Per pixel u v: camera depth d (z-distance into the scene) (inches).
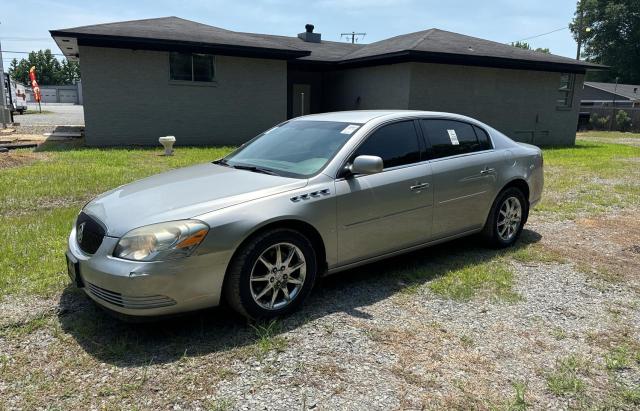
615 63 2349.9
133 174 350.3
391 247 160.9
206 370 110.7
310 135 167.0
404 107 625.3
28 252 180.1
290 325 132.5
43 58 3430.1
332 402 100.1
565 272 177.8
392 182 156.1
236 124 632.4
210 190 136.5
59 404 98.5
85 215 136.5
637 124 1205.1
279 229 130.9
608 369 114.5
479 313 142.5
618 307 148.7
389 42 774.5
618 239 221.3
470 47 661.9
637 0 2229.3
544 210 276.5
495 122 684.7
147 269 114.0
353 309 143.1
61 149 512.1
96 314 135.7
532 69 688.4
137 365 112.2
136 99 572.4
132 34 547.5
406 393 103.7
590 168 451.5
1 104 905.5
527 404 100.7
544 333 131.3
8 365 111.3
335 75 783.7
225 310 141.0
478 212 188.2
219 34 633.6
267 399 100.8
